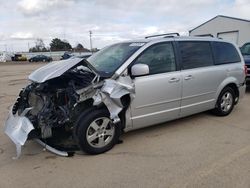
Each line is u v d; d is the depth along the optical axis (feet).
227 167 11.97
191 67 16.78
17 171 12.02
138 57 14.43
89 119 12.92
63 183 10.98
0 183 11.05
